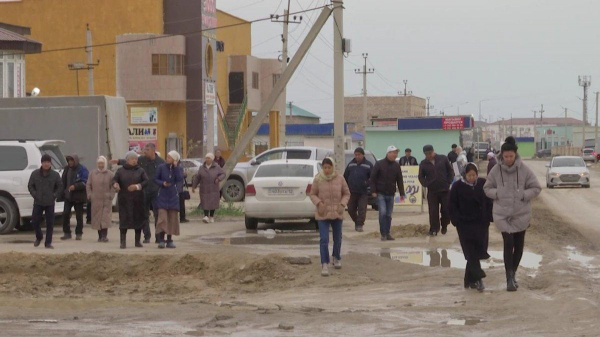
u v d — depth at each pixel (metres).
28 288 19.23
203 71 81.50
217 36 91.19
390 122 96.81
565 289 16.64
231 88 94.50
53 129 35.19
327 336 12.91
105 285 20.02
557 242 26.19
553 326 13.43
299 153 43.25
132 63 79.25
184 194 32.38
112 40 81.56
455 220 16.83
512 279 16.61
